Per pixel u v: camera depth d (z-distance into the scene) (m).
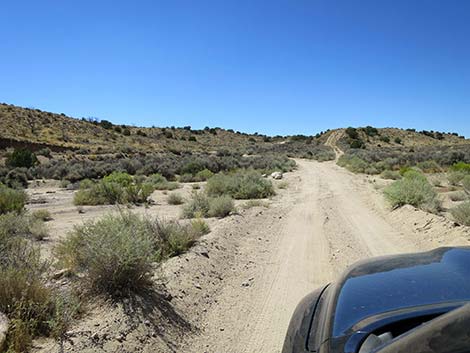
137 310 5.68
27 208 22.22
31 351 4.45
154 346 5.06
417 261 3.66
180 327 5.70
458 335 2.09
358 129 182.12
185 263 8.11
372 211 17.72
